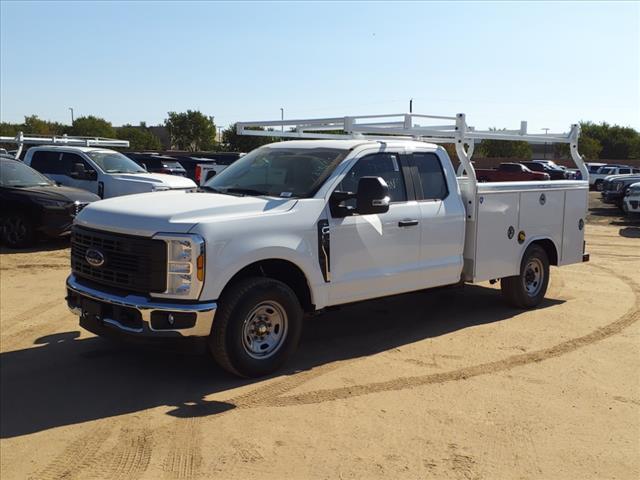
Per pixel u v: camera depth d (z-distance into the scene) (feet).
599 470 13.42
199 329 16.53
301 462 13.47
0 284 29.99
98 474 12.94
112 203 18.92
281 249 17.89
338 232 19.36
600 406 16.76
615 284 33.12
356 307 27.07
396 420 15.61
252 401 16.61
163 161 79.87
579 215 28.86
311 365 19.49
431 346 21.67
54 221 39.81
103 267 17.65
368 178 18.74
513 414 16.14
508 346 21.83
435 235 22.33
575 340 22.68
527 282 27.02
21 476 12.86
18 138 55.01
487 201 24.07
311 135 26.55
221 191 20.59
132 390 17.31
